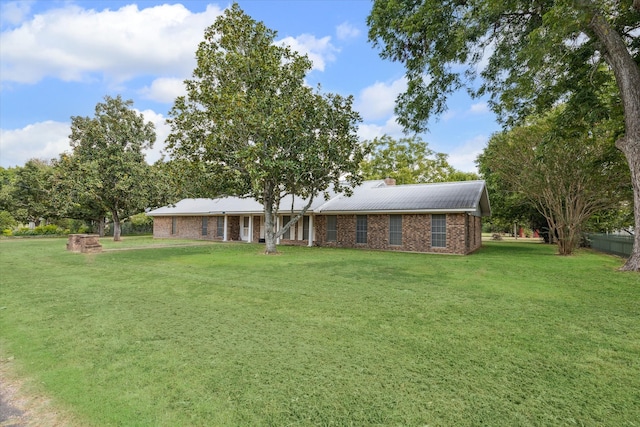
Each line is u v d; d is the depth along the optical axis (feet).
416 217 59.26
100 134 80.28
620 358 12.66
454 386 10.66
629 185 48.91
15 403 10.31
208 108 47.80
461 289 24.56
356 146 51.01
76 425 9.12
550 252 58.18
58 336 15.74
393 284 26.50
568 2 24.75
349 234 66.69
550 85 39.01
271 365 12.28
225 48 49.47
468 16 33.27
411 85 40.32
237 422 9.01
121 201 84.94
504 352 13.20
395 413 9.28
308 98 46.98
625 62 32.60
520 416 9.08
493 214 96.32
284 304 20.62
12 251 57.21
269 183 51.24
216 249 58.85
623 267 33.19
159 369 12.14
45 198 109.70
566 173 50.78
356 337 14.96
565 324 16.52
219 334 15.56
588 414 9.16
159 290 25.04
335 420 9.02
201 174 49.85
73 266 38.47
